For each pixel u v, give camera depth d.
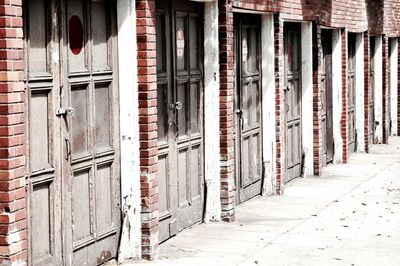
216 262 9.18
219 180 11.30
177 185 10.47
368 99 19.83
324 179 15.52
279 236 10.59
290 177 15.19
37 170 7.43
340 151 17.67
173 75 10.23
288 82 14.89
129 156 8.98
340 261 9.34
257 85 13.39
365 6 19.25
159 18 9.91
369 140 20.52
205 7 11.06
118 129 8.97
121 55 8.92
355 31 18.38
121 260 9.07
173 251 9.64
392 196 13.80
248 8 12.04
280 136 13.59
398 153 19.72
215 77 11.11
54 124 7.70
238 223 11.34
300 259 9.41
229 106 11.27
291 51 15.07
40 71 7.50
